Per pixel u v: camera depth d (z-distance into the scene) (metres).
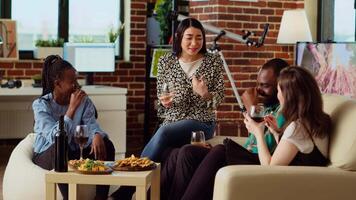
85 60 7.50
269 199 3.36
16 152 4.63
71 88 4.61
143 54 8.73
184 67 5.02
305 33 7.08
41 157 4.46
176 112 4.97
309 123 3.50
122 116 6.99
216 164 3.90
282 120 3.83
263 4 7.38
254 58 7.36
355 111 3.50
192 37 4.94
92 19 8.66
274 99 4.23
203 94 4.87
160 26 8.34
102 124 6.94
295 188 3.37
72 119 4.52
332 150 3.52
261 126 3.76
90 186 4.29
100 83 8.53
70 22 8.58
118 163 3.81
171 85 5.00
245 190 3.33
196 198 3.87
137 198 3.62
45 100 4.63
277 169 3.39
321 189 3.39
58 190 4.19
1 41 7.53
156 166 3.92
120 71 8.62
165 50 7.79
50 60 4.68
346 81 6.42
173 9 7.00
